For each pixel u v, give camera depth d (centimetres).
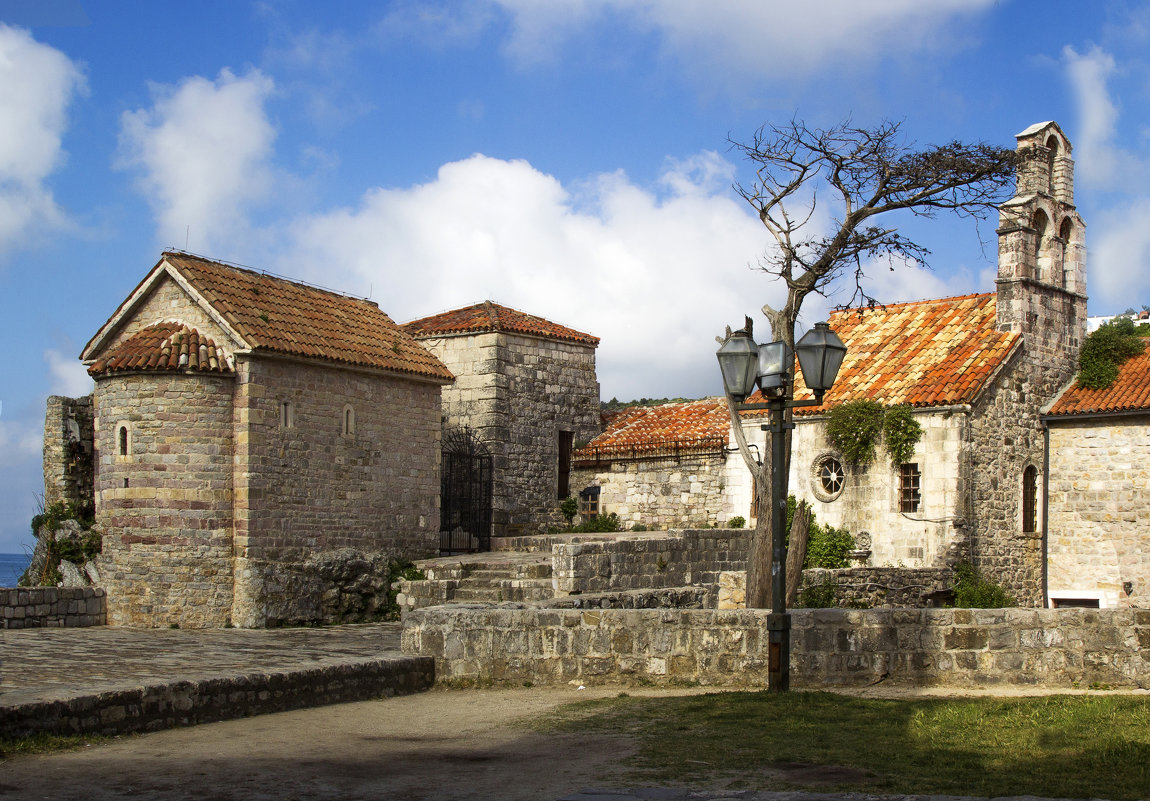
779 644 1405
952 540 2847
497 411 3394
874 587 2700
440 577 2691
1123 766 961
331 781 1009
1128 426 2959
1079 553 3008
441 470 3100
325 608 2545
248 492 2427
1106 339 3133
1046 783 916
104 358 2503
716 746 1094
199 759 1110
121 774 1037
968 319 3244
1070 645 1465
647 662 1556
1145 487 2919
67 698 1180
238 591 2412
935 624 1493
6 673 1562
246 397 2444
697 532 2764
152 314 2619
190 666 1678
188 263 2594
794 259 2356
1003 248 3114
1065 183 3284
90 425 2842
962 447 2861
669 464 3412
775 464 1448
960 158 2327
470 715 1375
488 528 3281
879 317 3447
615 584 2498
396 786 984
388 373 2775
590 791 937
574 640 1581
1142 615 1451
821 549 2994
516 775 1020
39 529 2731
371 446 2756
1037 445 3092
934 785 919
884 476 2975
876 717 1212
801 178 2378
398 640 2164
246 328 2452
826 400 3108
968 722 1170
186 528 2398
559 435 3616
